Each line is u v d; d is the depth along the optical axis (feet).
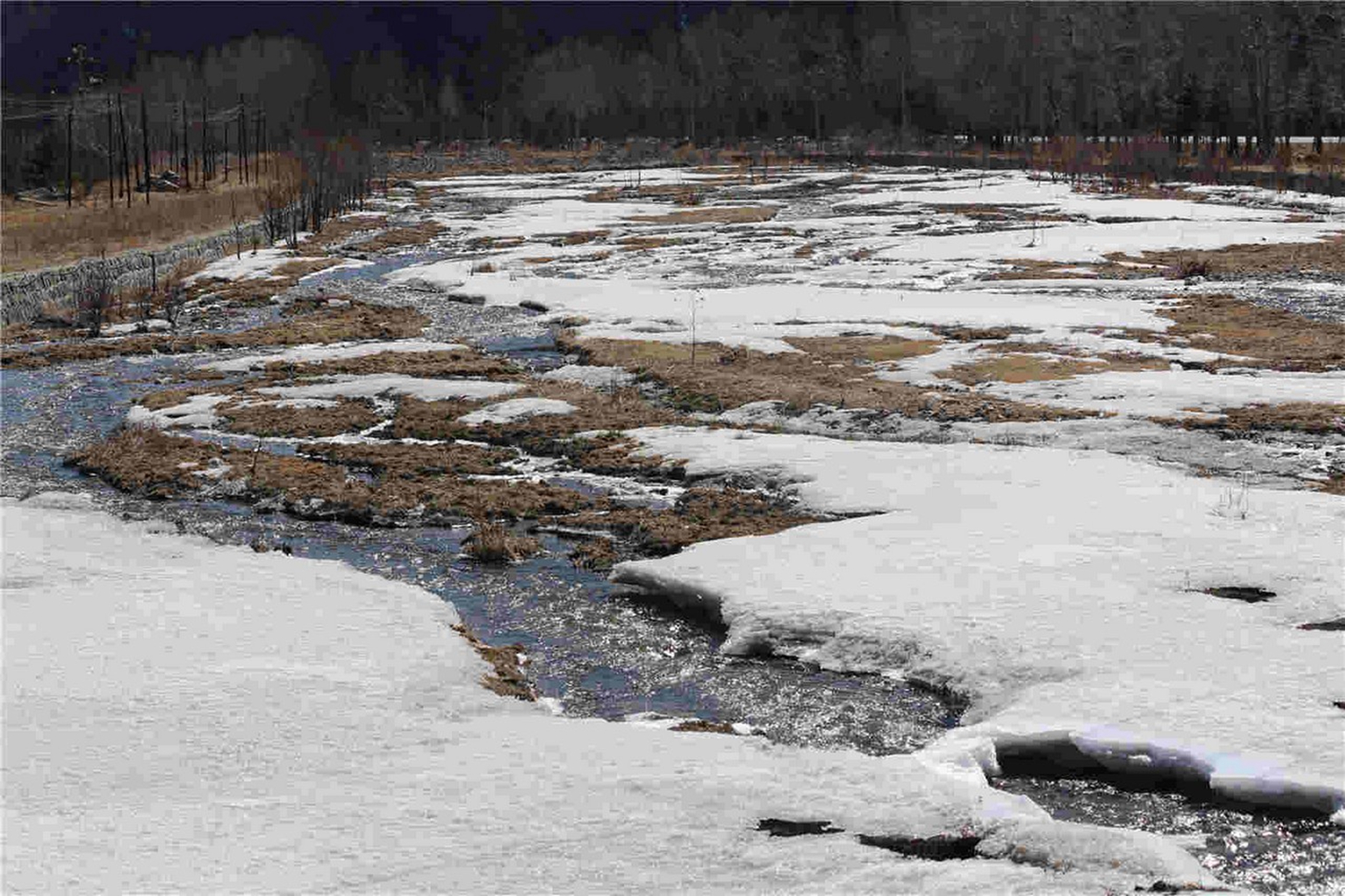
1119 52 442.91
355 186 303.68
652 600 53.83
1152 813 33.53
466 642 47.26
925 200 256.52
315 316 139.03
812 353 107.24
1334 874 29.94
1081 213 214.07
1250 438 75.31
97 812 31.81
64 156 291.38
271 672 42.34
